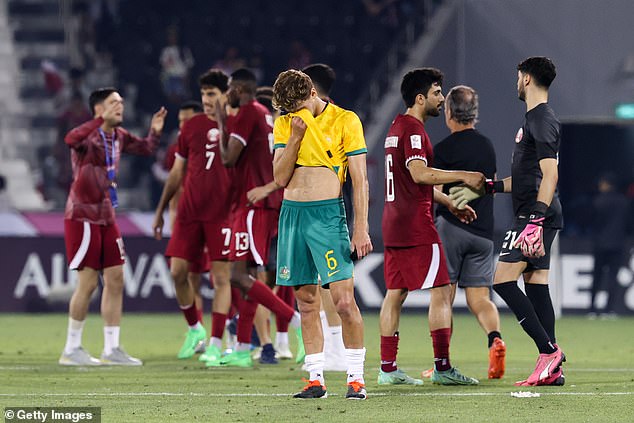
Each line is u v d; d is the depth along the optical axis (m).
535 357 37.28
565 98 66.00
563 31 65.88
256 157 32.69
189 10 82.19
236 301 37.28
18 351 38.69
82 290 33.94
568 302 59.94
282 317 33.72
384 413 22.03
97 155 34.16
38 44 83.88
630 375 30.58
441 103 27.81
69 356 33.81
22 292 58.88
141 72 79.38
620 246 59.72
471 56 66.94
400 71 71.94
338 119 24.14
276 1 81.81
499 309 60.44
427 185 27.44
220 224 35.53
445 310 27.70
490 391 26.02
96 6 86.00
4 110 79.06
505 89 66.56
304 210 24.00
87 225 33.78
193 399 24.66
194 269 38.47
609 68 65.56
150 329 49.50
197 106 40.81
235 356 33.53
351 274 24.06
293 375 30.56
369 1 80.12
